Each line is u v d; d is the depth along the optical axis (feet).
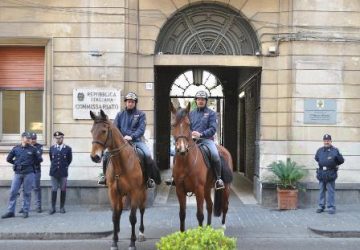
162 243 17.85
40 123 49.39
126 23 47.93
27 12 47.93
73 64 47.83
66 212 44.50
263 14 48.78
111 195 31.50
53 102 47.78
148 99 48.42
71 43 47.88
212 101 92.07
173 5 48.67
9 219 41.50
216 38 49.80
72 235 36.45
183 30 49.78
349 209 46.24
